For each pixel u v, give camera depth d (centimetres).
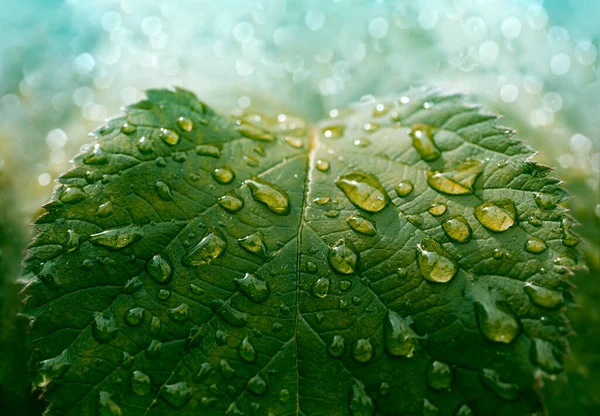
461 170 17
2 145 20
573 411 19
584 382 19
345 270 17
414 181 18
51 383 16
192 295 17
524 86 22
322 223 17
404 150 18
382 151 18
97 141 18
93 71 22
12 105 21
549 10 23
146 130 18
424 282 17
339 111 20
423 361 16
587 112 21
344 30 22
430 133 18
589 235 20
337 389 16
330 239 17
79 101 21
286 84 22
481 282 16
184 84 21
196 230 17
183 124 18
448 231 17
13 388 18
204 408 16
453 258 17
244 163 18
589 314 19
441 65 22
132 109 18
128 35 23
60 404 16
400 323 16
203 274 17
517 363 16
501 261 17
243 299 17
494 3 23
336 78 22
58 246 17
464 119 18
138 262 17
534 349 16
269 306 17
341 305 17
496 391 16
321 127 19
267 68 22
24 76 22
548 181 17
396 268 17
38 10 24
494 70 22
